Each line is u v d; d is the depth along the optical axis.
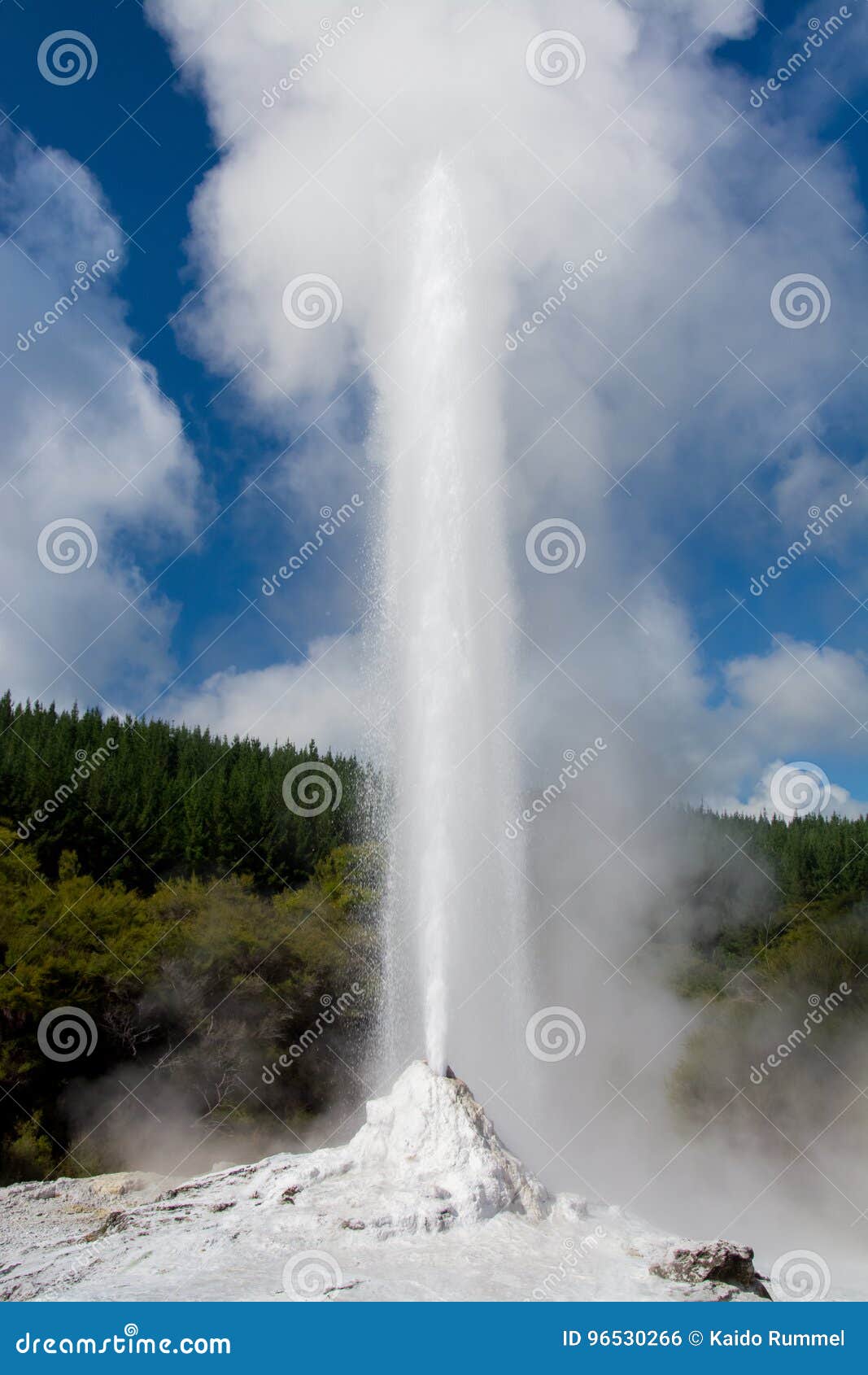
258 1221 11.04
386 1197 11.32
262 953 40.59
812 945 35.62
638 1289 9.73
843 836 77.50
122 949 37.44
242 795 60.09
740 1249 10.53
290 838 58.75
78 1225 14.76
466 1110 12.55
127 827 55.56
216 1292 9.05
